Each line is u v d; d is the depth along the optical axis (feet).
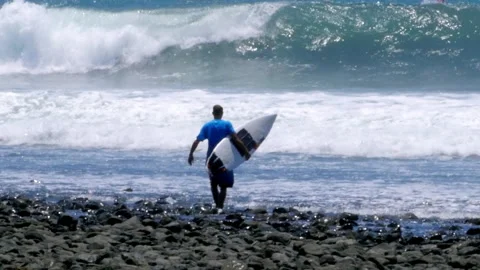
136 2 482.28
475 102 235.81
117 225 127.95
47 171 184.44
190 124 222.28
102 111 232.94
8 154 205.36
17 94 244.83
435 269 103.81
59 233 123.95
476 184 167.73
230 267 100.89
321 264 105.29
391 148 203.00
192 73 309.01
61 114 232.73
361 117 221.87
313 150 205.05
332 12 327.67
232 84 286.46
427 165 189.16
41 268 98.43
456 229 133.49
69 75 311.47
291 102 237.86
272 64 313.94
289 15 325.83
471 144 202.90
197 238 119.44
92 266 99.86
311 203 151.94
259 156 199.62
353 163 191.93
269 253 109.81
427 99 241.76
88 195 159.84
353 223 136.36
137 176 178.70
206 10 328.70
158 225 129.39
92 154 205.05
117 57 317.83
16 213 141.59
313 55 317.63
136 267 99.71
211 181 151.43
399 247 118.62
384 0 484.74
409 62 312.09
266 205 151.33
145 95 251.19
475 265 106.32
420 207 148.87
